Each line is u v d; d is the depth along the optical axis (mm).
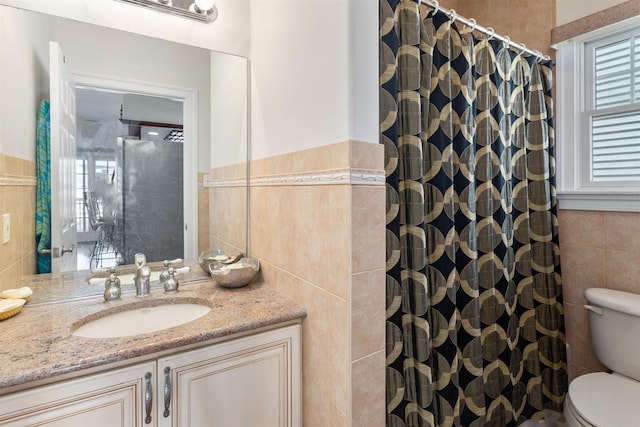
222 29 1434
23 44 1102
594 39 1631
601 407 1161
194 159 1415
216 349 932
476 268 1309
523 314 1607
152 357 842
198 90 1403
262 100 1371
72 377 747
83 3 1197
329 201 951
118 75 1266
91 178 1241
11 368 705
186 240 1422
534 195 1650
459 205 1297
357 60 892
